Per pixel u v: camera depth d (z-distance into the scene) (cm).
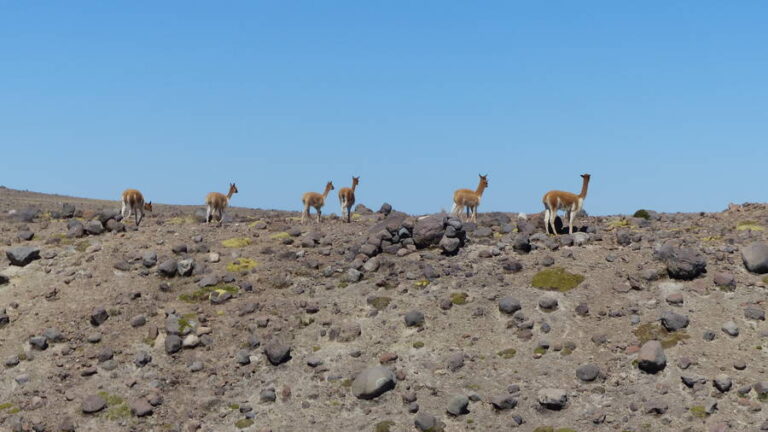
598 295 1947
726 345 1722
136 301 2064
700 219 2584
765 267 1973
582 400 1620
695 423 1517
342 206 2867
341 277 2161
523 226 2394
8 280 2191
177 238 2477
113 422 1675
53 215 2878
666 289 1945
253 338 1900
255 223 2744
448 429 1579
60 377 1805
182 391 1766
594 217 2767
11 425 1664
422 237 2266
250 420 1664
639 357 1686
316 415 1664
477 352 1797
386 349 1847
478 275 2092
